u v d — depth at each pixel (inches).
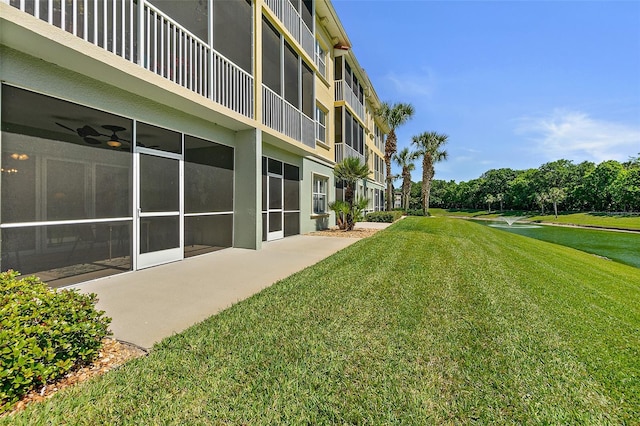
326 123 551.8
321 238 391.2
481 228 663.8
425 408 72.1
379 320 123.3
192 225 248.5
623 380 86.4
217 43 267.4
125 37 182.2
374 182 969.5
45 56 146.7
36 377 74.1
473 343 105.7
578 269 287.7
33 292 90.2
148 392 74.9
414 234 434.9
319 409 70.6
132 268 200.8
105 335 94.4
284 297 149.8
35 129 150.9
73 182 167.8
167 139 224.1
